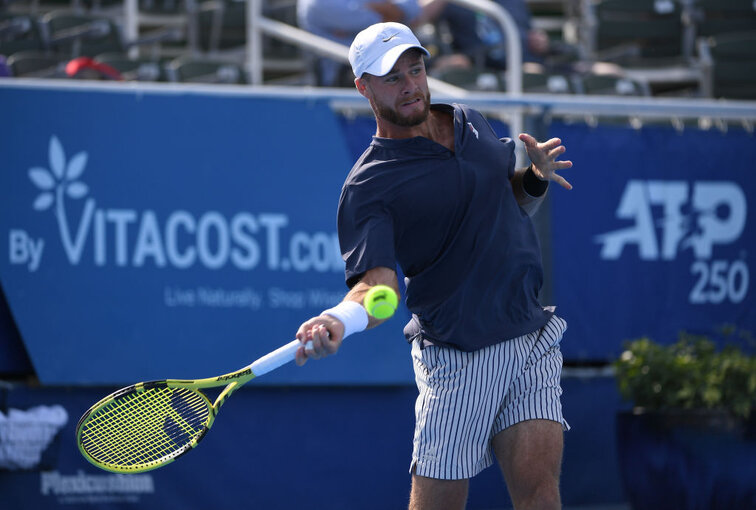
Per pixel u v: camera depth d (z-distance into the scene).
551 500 12.62
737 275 23.73
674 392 20.94
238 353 20.78
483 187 12.62
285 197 21.22
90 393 20.48
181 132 20.78
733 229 23.78
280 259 21.12
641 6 37.91
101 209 20.33
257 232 21.03
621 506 22.84
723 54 35.09
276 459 21.30
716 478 20.38
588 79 31.06
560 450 13.07
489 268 12.78
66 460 20.34
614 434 22.98
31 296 19.94
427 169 12.52
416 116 12.34
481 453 13.55
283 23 35.78
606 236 23.03
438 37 35.50
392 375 21.62
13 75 27.08
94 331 20.14
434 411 13.43
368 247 12.29
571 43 40.41
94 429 14.20
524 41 34.78
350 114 21.81
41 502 20.23
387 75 12.20
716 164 23.75
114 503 20.58
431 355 13.39
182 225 20.69
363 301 11.72
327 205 21.42
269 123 21.22
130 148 20.53
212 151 20.91
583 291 22.80
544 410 13.14
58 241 20.09
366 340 21.56
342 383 21.36
